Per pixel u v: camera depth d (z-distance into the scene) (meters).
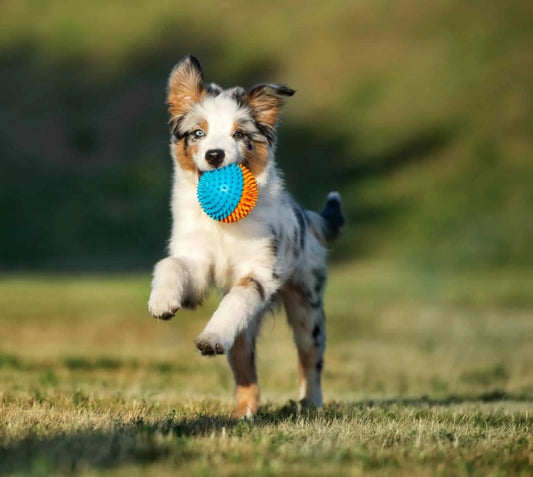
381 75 47.62
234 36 51.75
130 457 4.95
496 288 27.42
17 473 4.54
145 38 53.38
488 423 6.97
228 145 6.97
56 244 40.62
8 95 51.69
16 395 8.16
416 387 12.27
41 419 6.35
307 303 8.30
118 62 52.66
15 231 41.56
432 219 38.28
